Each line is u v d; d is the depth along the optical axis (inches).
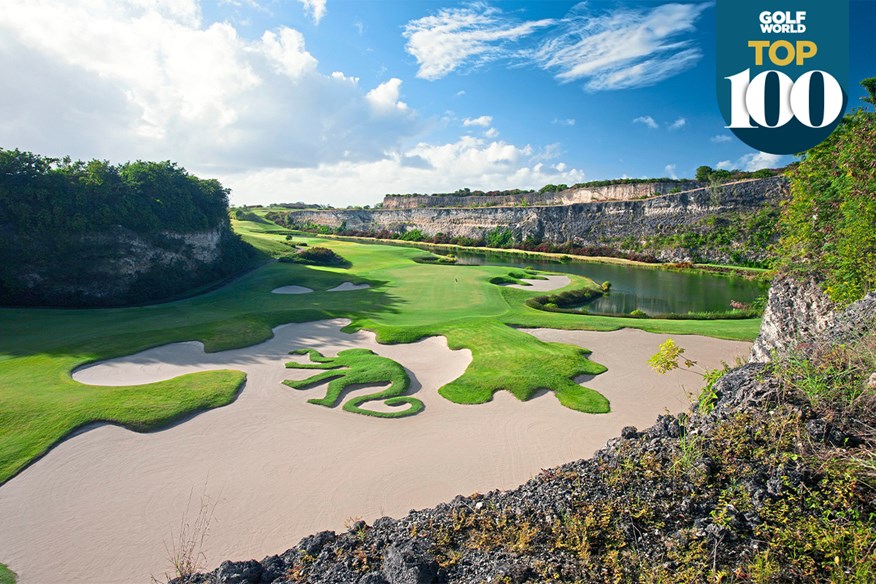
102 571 430.9
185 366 930.7
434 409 753.0
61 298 1465.3
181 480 567.2
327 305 1485.0
